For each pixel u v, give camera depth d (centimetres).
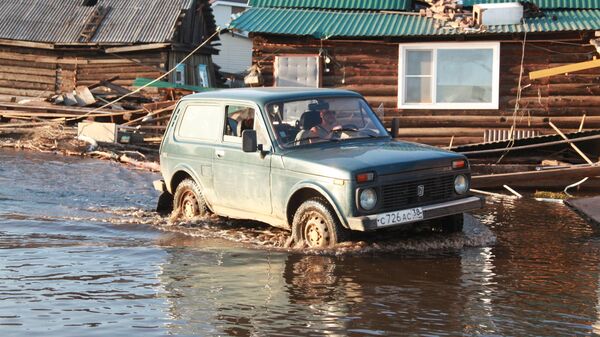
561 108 2033
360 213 961
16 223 1216
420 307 764
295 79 2128
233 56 5122
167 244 1069
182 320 722
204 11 3859
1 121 2780
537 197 1556
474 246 1052
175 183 1260
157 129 2561
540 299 795
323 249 999
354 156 1005
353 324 709
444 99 2078
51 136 2456
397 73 2089
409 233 1107
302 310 753
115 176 1842
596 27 1930
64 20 3584
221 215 1173
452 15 2058
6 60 3594
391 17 2130
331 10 2188
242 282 859
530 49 2031
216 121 1170
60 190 1579
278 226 1079
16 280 871
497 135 2050
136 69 3466
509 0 2114
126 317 733
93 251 1023
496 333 686
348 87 2114
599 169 1573
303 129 1082
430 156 1020
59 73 3556
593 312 750
